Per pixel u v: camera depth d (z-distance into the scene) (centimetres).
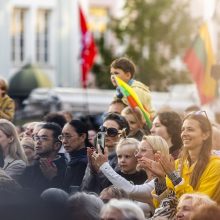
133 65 1634
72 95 4350
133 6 5238
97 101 4400
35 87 5100
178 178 1261
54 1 6347
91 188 1388
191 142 1290
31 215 1001
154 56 5128
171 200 1256
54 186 1472
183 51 5128
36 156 1520
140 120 1570
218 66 2177
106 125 1513
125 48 5250
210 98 2400
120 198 1278
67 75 6391
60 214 1013
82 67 3756
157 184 1298
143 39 5172
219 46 3816
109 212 1062
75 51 6388
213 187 1272
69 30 6384
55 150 1525
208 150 1289
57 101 4247
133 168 1416
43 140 1519
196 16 5144
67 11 6384
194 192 1220
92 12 6391
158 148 1320
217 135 1449
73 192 1284
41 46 6325
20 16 6266
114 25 5291
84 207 1112
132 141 1422
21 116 3872
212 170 1277
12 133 1520
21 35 6266
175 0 5147
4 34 6178
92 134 1778
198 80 2439
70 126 1507
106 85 5362
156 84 5119
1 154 1484
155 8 5138
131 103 1573
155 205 1299
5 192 1223
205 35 2466
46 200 1049
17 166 1497
